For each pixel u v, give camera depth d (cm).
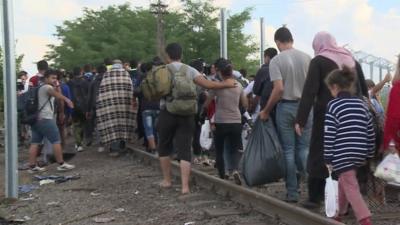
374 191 660
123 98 1192
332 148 545
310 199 647
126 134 1196
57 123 1288
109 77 1196
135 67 1367
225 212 681
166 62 826
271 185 844
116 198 815
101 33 6488
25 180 987
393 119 545
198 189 845
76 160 1215
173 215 694
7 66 780
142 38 6106
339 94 551
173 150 992
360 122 538
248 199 712
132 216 703
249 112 995
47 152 1117
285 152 686
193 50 5700
